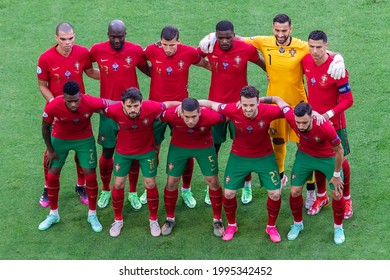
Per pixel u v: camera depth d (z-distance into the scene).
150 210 36.41
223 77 36.94
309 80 36.03
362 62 45.94
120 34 35.69
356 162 39.94
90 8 50.84
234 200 35.69
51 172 36.28
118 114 34.56
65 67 36.44
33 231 36.97
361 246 35.47
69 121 35.06
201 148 35.38
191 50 36.75
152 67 37.19
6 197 38.81
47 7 51.06
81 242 36.38
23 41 48.59
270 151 35.12
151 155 35.59
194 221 37.41
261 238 36.25
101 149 41.91
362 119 42.31
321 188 37.16
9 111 43.81
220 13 49.91
